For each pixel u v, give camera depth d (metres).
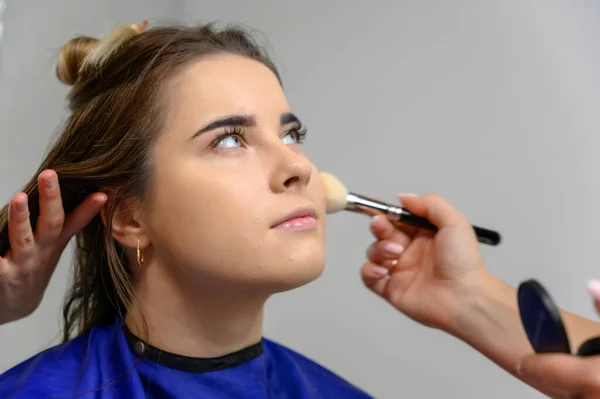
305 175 0.59
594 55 0.91
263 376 0.70
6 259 0.63
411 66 1.02
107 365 0.63
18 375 0.63
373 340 1.00
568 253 0.89
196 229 0.57
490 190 0.94
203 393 0.63
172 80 0.62
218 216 0.57
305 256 0.57
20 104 0.91
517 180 0.93
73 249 0.83
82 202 0.64
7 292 0.65
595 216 0.88
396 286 0.79
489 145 0.95
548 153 0.92
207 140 0.59
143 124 0.62
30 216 0.64
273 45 1.12
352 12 1.07
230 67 0.64
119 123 0.64
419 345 0.97
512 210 0.92
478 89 0.97
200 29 0.71
